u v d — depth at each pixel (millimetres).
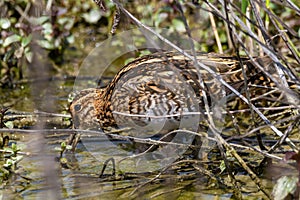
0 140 8961
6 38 11531
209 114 7641
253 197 7578
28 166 8477
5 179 8188
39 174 8227
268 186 7734
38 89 10195
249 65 8617
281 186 6629
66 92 11195
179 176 8109
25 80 11641
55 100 10773
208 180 8039
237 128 7988
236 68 8703
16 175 8227
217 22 11617
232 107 9727
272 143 8836
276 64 8008
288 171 7754
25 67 11875
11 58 11844
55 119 9766
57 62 12367
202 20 11641
